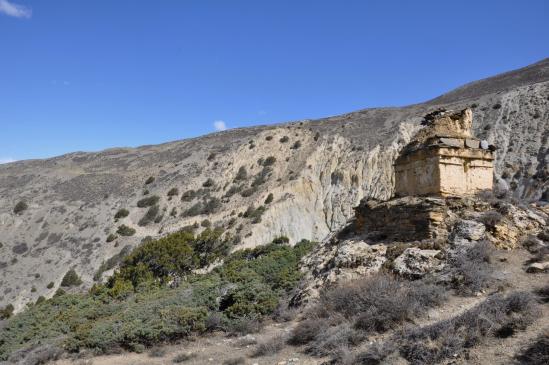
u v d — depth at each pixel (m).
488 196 17.88
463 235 15.87
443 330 10.64
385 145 71.81
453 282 13.74
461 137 18.73
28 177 90.44
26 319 24.94
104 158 102.31
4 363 18.62
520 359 9.00
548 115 72.50
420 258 15.62
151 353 16.23
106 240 63.06
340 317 13.77
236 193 70.00
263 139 83.94
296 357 12.59
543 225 16.48
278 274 21.73
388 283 14.27
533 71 109.44
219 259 40.06
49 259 60.31
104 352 17.58
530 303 10.86
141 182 80.88
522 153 67.81
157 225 66.19
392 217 18.62
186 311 18.36
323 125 86.62
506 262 14.55
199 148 92.50
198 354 15.05
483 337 10.10
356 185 66.88
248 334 16.22
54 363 17.17
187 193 71.81
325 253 21.33
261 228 58.78
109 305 24.81
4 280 56.94
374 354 10.71
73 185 83.00
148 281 31.67
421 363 9.98
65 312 24.44
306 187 67.69
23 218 71.88
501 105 80.38
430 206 17.02
